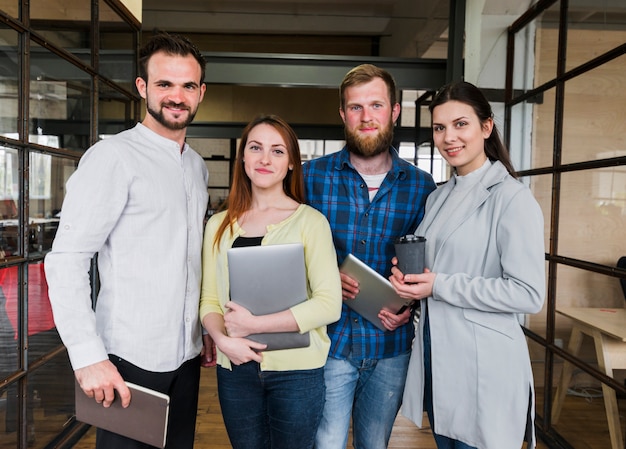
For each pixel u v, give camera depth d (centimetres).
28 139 207
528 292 129
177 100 140
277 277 133
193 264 147
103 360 125
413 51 573
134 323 135
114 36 310
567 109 256
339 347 168
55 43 229
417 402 151
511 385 134
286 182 156
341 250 174
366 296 158
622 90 210
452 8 389
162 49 139
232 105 826
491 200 140
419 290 140
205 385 354
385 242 173
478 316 137
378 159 173
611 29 219
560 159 262
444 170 442
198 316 150
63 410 249
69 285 125
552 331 267
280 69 431
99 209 129
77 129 257
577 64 248
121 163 134
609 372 217
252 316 132
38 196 218
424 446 269
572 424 245
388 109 166
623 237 209
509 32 334
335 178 175
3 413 197
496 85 340
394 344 170
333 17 636
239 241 144
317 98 820
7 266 195
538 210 134
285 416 139
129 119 342
